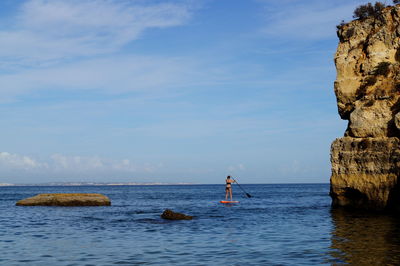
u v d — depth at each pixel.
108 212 30.36
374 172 27.31
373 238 15.66
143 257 12.66
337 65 32.56
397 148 26.00
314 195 68.88
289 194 75.50
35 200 38.16
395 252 12.68
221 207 35.62
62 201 37.66
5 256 12.95
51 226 21.17
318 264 11.24
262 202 43.88
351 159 29.03
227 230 18.88
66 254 13.23
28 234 18.12
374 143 27.64
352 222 21.38
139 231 18.84
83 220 24.14
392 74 28.92
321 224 20.73
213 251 13.55
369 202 27.75
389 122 27.50
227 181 43.00
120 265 11.55
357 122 29.25
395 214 25.55
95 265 11.56
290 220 23.03
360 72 31.16
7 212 30.25
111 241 15.90
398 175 25.62
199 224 21.42
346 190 29.64
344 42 33.06
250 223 21.69
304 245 14.34
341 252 12.85
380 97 28.50
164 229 19.48
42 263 11.87
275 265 11.27
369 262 11.30
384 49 30.05
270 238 16.19
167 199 56.44
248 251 13.45
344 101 31.86
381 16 30.64
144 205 40.12
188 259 12.30
